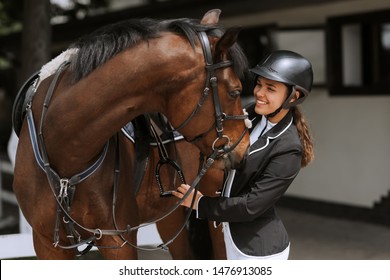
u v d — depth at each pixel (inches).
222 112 109.4
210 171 145.9
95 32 115.6
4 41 538.6
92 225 121.3
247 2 318.0
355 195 339.9
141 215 141.9
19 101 130.4
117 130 113.8
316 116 360.5
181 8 363.9
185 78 108.2
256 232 122.8
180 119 111.1
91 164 116.6
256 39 379.2
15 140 223.6
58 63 121.7
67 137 113.5
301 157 121.0
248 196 117.2
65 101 113.0
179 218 158.4
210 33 111.8
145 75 109.0
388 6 308.0
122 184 122.3
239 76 111.4
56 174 116.7
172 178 142.9
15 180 125.1
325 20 345.7
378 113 324.2
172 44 109.0
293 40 361.1
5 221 331.6
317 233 303.7
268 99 119.0
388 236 294.8
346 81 343.6
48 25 288.2
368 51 331.6
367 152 331.6
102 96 110.3
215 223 144.3
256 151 119.8
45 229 122.2
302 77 118.0
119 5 629.9
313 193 365.1
